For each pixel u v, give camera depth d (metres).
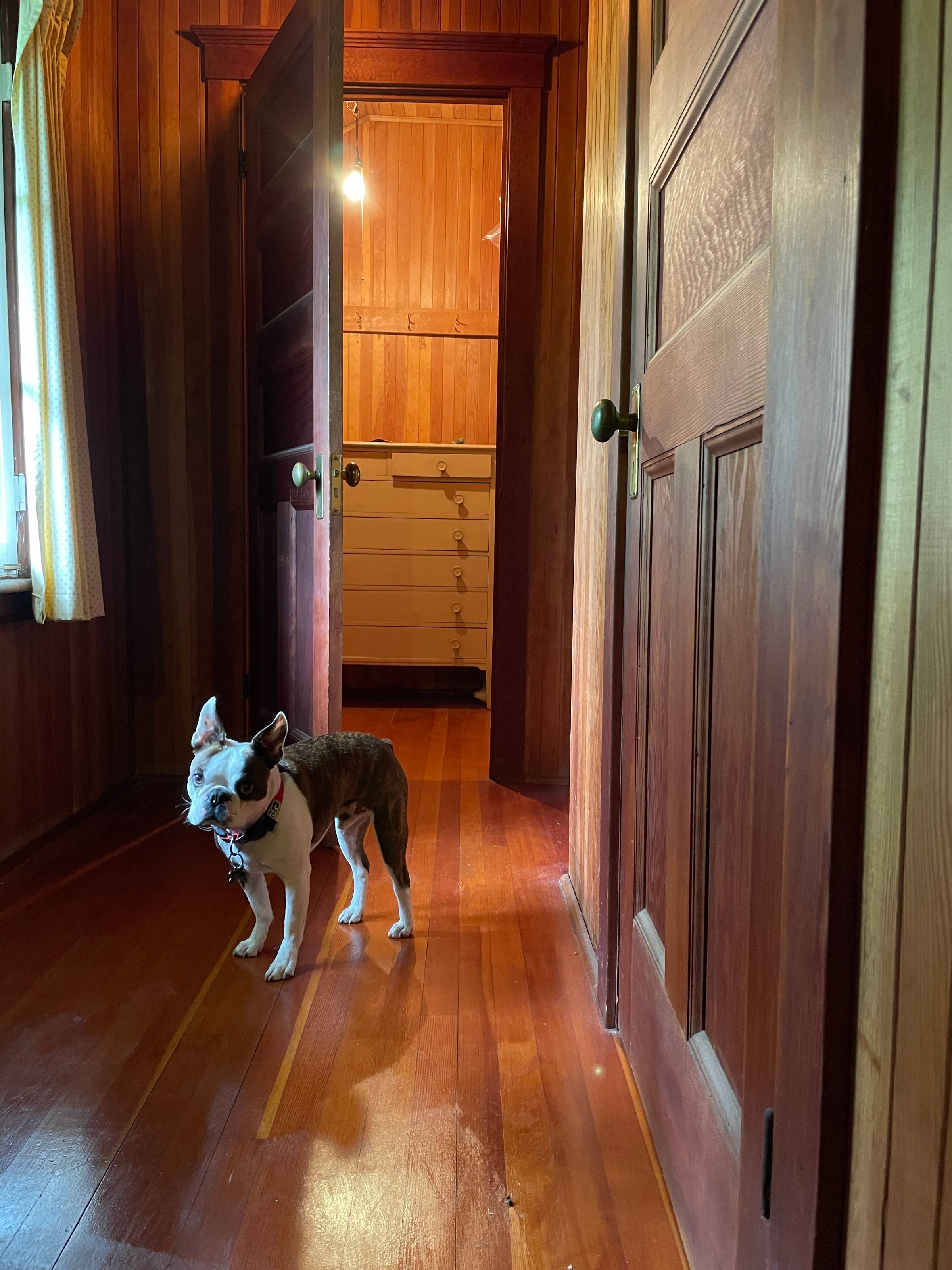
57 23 2.27
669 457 1.17
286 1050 1.47
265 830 1.63
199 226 2.97
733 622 0.90
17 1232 1.06
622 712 1.48
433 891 2.19
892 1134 0.54
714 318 0.94
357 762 1.87
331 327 2.21
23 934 1.91
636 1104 1.33
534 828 2.69
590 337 2.12
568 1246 1.05
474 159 4.59
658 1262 1.03
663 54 1.23
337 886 2.22
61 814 2.61
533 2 2.98
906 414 0.52
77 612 2.39
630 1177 1.17
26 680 2.40
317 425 2.29
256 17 2.92
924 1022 0.50
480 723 4.11
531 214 3.02
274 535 2.79
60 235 2.32
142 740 3.14
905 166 0.52
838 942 0.58
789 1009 0.65
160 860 2.35
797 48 0.65
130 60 2.92
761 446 0.81
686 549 1.07
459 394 4.71
